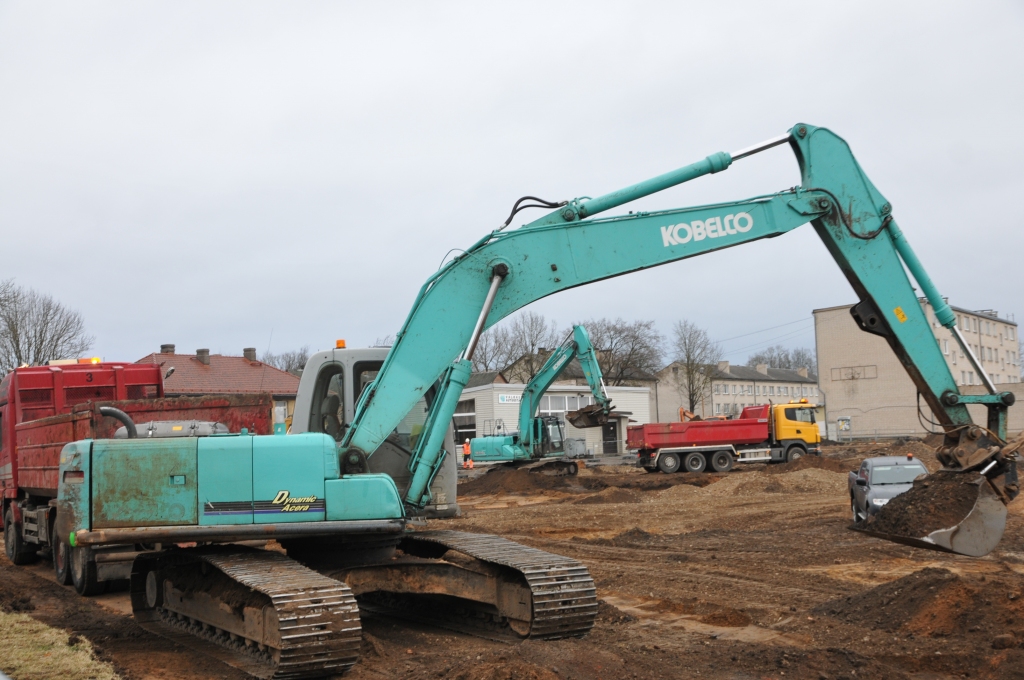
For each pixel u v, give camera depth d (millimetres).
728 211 8211
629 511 21719
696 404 76062
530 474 31406
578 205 8281
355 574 7941
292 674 6586
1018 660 6773
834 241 8094
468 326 8086
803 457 33375
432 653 7652
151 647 8258
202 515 7422
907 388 61812
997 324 77000
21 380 14359
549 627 7430
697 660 7297
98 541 7254
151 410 11367
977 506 7000
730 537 16109
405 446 8531
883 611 8469
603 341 69188
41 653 7680
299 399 8945
